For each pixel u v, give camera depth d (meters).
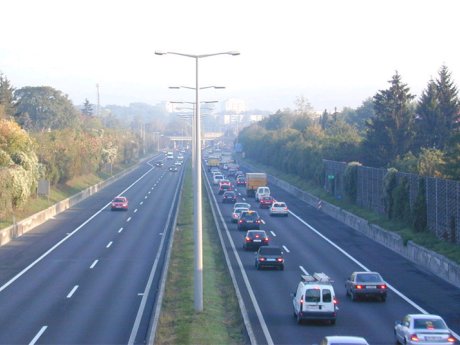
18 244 93.81
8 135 119.44
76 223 118.12
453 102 170.00
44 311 53.69
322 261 81.44
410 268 77.44
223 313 53.97
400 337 42.88
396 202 101.19
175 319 50.41
